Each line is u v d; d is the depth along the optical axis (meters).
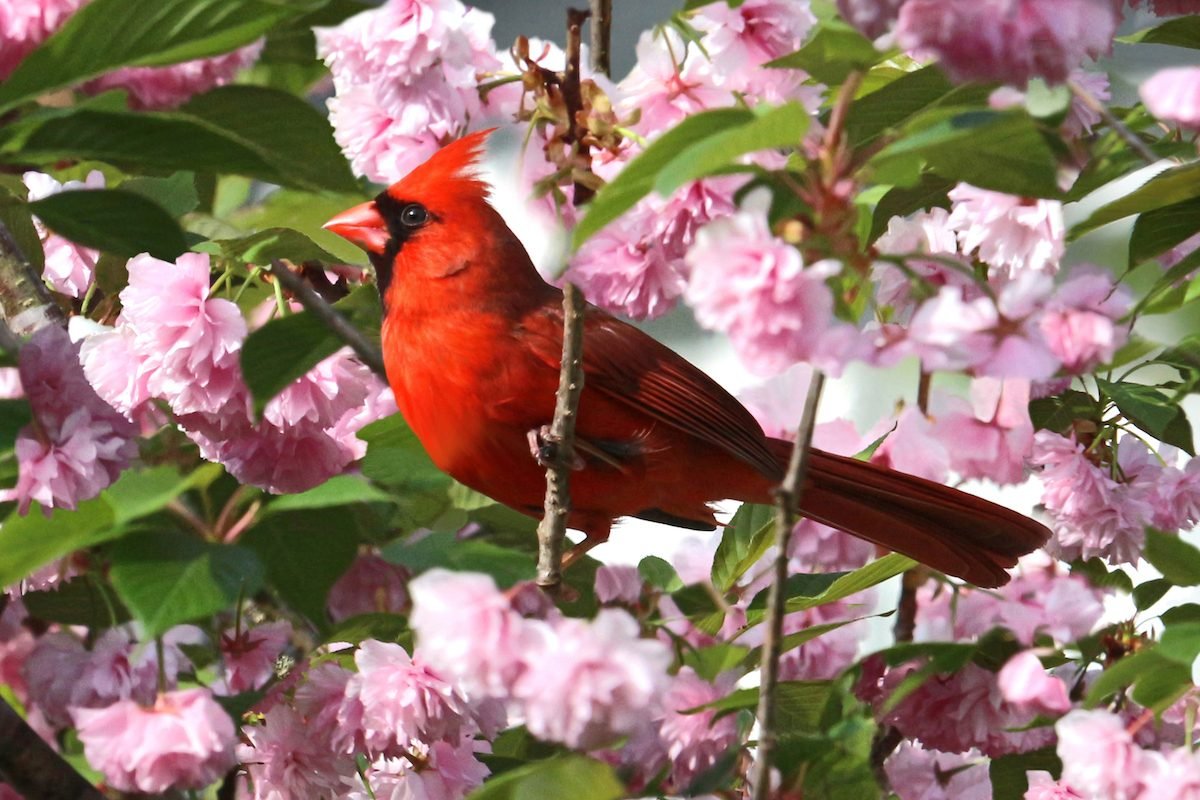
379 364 6.93
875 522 6.95
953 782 7.10
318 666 6.25
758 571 6.95
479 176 6.68
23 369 4.85
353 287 7.55
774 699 4.12
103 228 4.68
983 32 3.56
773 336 3.81
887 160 3.90
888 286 6.13
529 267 6.68
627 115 5.83
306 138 4.89
